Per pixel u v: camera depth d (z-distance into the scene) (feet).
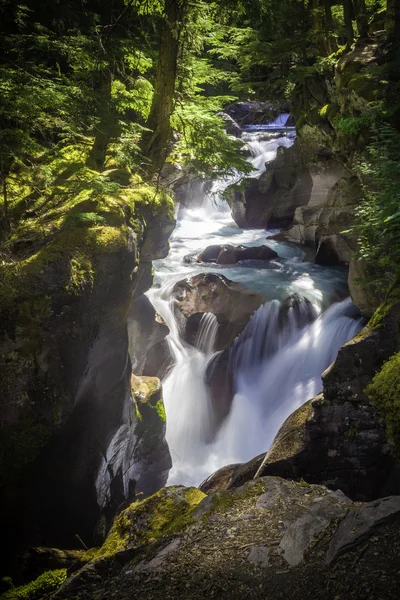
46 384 24.08
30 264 24.89
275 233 64.80
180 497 18.37
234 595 12.46
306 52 59.06
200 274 46.47
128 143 34.68
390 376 17.46
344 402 23.17
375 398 17.62
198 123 38.68
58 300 24.50
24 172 31.55
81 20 48.52
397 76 39.96
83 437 28.07
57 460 26.55
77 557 22.30
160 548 14.85
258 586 12.60
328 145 52.90
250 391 41.86
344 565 12.44
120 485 32.60
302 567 12.89
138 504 18.57
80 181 29.53
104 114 33.27
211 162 38.83
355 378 23.06
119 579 13.76
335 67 48.96
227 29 53.62
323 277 48.47
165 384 41.57
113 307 27.81
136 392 34.71
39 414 24.16
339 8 68.23
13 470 24.07
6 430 23.70
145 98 41.91
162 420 35.35
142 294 38.99
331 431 23.32
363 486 22.97
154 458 35.45
